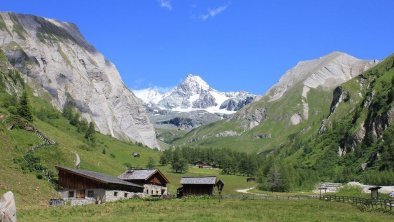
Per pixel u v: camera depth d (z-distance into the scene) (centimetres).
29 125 13550
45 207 7550
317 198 9931
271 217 6344
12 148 11362
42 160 11744
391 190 14612
